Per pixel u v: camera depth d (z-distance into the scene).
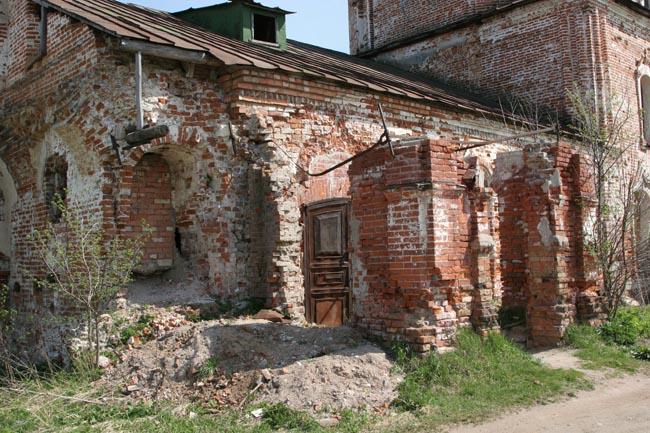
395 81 14.20
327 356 7.11
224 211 9.67
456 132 13.64
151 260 9.78
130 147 8.91
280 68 10.04
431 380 6.82
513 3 18.38
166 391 6.88
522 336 9.44
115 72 9.02
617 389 7.16
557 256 9.26
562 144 9.66
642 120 18.80
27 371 8.89
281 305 9.67
